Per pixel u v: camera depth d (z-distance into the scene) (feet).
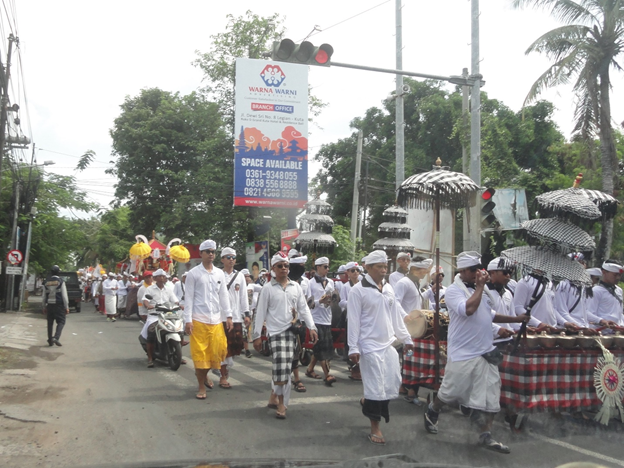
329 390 25.46
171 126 92.17
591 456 16.28
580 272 17.87
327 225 41.14
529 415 19.03
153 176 91.61
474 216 34.86
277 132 56.49
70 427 18.63
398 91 48.49
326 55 33.30
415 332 22.38
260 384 26.78
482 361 16.85
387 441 17.38
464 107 47.67
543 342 18.75
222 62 74.43
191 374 29.32
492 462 15.52
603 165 42.50
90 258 169.99
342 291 33.58
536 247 18.44
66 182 100.78
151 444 16.83
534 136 72.64
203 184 74.38
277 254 21.30
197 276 23.89
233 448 16.44
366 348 17.30
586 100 44.04
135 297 63.62
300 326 21.04
